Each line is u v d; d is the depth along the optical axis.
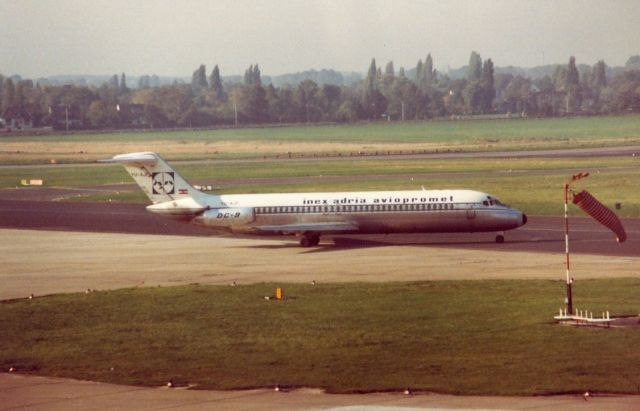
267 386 147.75
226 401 139.62
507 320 194.00
